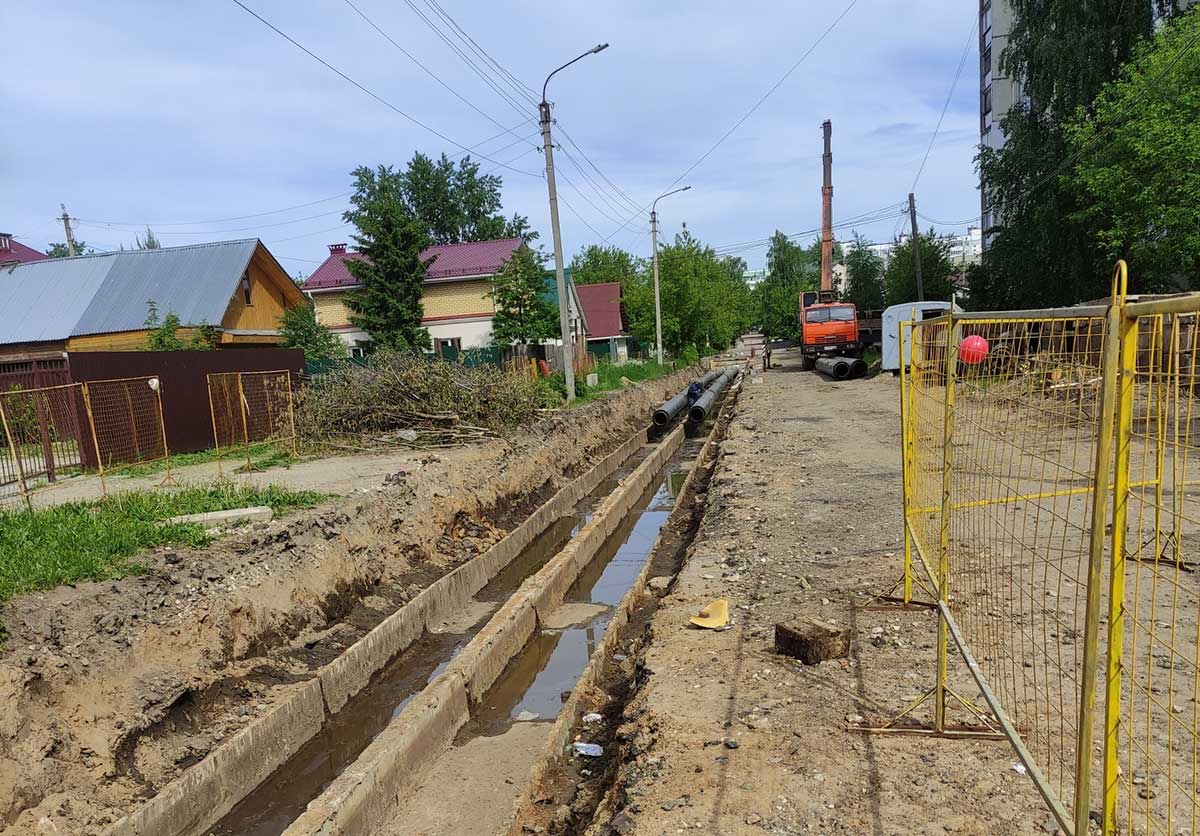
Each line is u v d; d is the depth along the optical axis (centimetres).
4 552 663
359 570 845
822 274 3550
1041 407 306
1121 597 190
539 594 868
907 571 492
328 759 619
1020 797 341
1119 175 1777
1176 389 195
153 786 506
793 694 460
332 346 2577
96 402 1280
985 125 4312
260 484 1102
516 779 561
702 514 1087
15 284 2466
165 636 600
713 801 362
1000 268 2742
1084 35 2223
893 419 1636
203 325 2220
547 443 1524
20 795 441
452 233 5397
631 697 535
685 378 3572
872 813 341
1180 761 341
